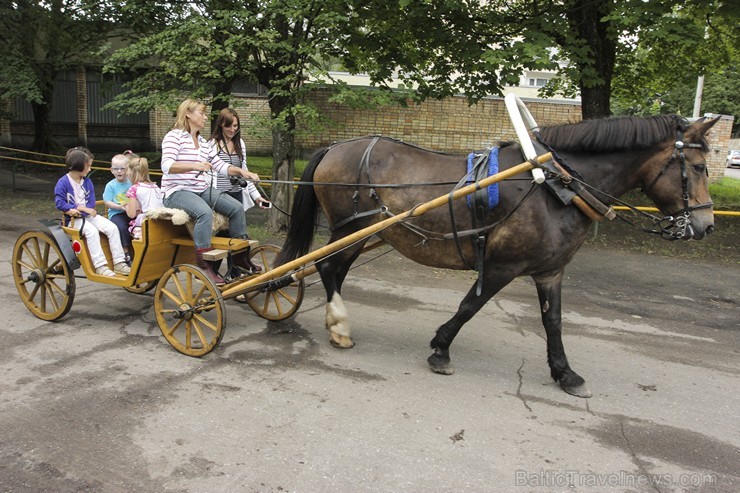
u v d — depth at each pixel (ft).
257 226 31.60
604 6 26.96
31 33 37.73
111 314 18.19
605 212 13.21
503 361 15.90
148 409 12.08
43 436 10.87
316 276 24.39
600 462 10.94
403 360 15.56
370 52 28.43
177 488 9.47
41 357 14.56
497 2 31.32
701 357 17.10
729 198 41.86
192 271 14.70
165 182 15.88
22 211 34.78
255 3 25.50
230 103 25.54
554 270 13.99
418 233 14.47
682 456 11.32
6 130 68.13
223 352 15.48
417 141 50.88
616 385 14.69
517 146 14.02
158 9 29.73
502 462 10.75
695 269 27.45
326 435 11.37
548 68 23.29
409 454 10.84
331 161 15.96
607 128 13.39
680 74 37.17
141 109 25.57
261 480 9.78
